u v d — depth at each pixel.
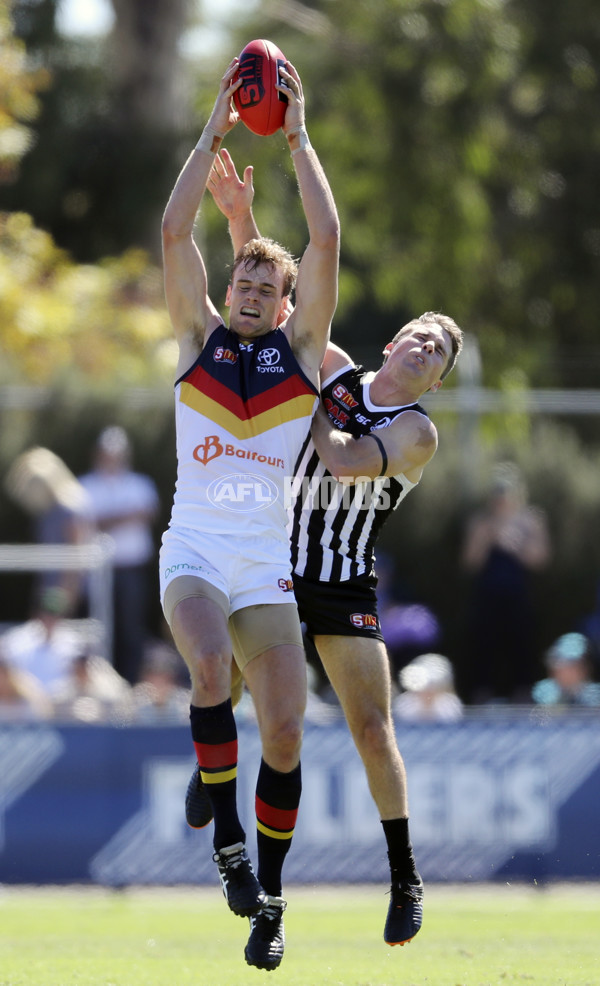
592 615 45.88
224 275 61.38
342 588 16.70
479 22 57.88
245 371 15.51
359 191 59.19
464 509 45.56
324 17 60.41
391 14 58.03
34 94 63.94
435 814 29.91
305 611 16.73
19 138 52.69
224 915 26.22
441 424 46.75
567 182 63.25
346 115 59.00
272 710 15.00
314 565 16.64
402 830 16.95
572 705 37.47
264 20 64.38
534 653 44.12
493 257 62.28
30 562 38.31
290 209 58.31
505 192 63.31
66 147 64.88
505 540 41.94
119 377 48.38
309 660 39.97
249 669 15.36
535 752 30.27
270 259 15.91
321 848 29.69
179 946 21.97
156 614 44.59
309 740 29.89
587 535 46.19
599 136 61.97
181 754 29.91
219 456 15.31
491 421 47.16
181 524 15.41
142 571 41.75
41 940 22.84
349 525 16.77
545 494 46.41
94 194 65.56
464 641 44.44
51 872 29.44
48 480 40.59
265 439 15.38
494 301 62.22
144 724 29.95
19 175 64.94
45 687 34.94
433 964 19.33
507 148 60.12
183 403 15.66
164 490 45.88
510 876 29.88
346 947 21.70
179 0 61.66
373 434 16.41
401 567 45.56
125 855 29.55
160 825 29.72
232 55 63.84
